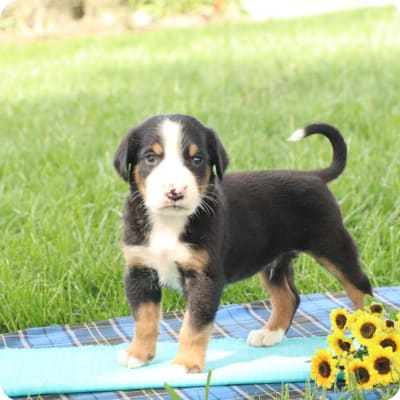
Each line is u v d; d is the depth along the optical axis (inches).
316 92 573.9
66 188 398.3
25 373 231.9
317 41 817.5
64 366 237.5
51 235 336.2
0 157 455.8
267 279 265.1
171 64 746.2
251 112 524.1
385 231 334.0
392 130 451.5
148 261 239.3
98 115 554.3
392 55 687.7
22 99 633.0
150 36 951.6
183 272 238.1
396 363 208.7
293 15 1082.7
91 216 352.2
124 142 234.7
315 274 310.5
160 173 222.1
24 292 289.3
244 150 427.2
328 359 211.2
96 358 244.1
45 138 495.2
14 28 1021.2
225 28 980.6
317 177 266.2
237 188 251.9
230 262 245.3
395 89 559.2
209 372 199.2
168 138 227.6
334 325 220.1
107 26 1037.2
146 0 1079.0
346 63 671.1
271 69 675.4
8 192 394.6
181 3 1090.1
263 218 251.9
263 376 224.5
